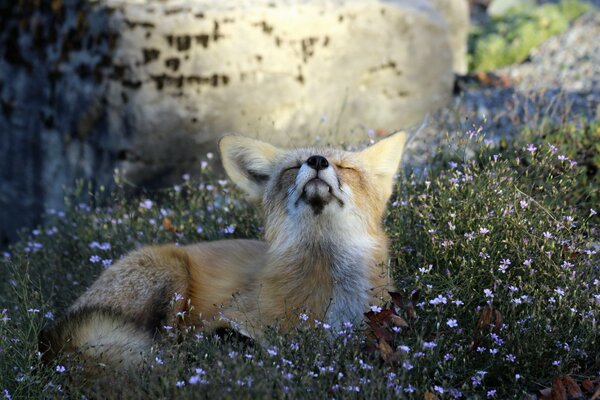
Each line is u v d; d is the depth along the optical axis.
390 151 6.81
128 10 10.11
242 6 10.34
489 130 10.39
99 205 10.34
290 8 10.52
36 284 7.48
